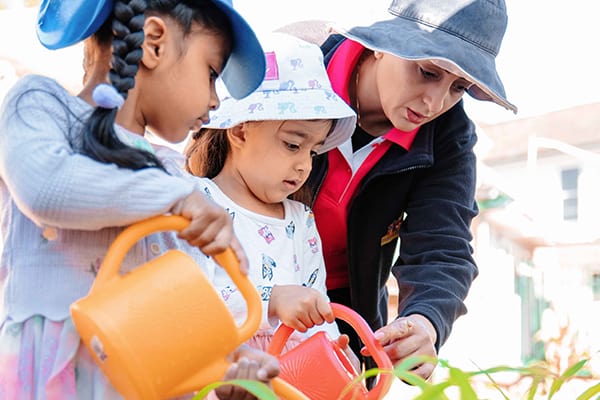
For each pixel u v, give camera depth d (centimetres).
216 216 135
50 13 152
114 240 139
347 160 210
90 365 139
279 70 196
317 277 207
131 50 138
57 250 141
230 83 166
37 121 135
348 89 212
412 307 195
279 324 185
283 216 204
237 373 134
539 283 656
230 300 180
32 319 140
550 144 651
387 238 219
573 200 710
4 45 394
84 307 127
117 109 135
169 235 152
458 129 217
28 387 138
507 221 650
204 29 149
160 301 130
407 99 199
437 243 210
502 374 455
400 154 211
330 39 219
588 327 645
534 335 648
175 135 151
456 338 671
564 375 130
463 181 217
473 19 199
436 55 191
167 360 129
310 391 170
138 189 130
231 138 199
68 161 129
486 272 658
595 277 647
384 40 197
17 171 130
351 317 176
